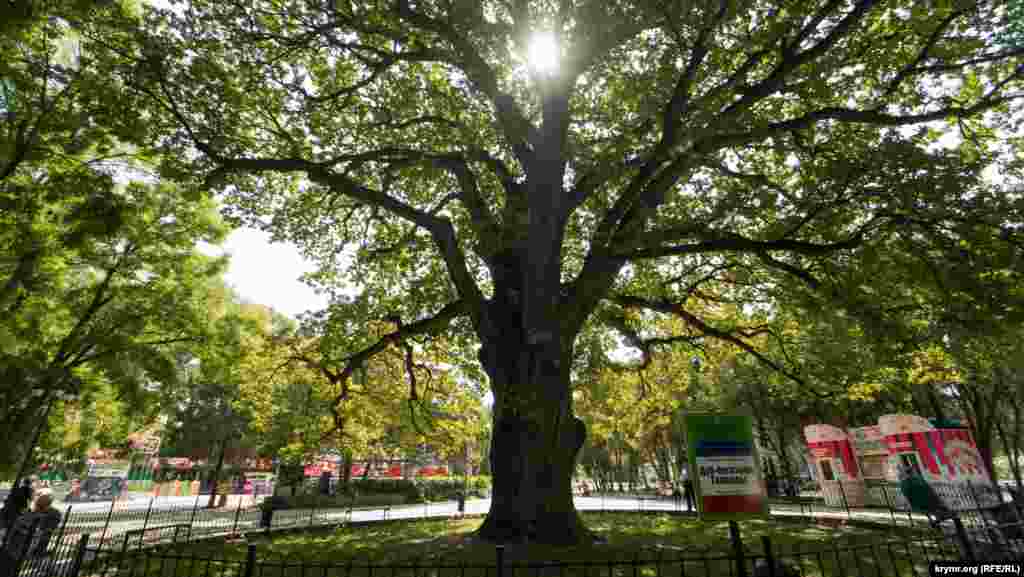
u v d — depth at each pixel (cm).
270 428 2702
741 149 1326
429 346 1886
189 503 3328
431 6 1091
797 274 1202
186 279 1991
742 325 1895
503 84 1412
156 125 1128
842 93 1248
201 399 4047
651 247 1134
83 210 1195
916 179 906
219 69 1116
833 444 2312
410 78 1421
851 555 947
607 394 2844
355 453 2770
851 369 1622
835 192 1033
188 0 1082
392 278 1875
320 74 1430
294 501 2725
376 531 1532
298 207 1552
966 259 909
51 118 1099
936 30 1026
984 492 1047
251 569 520
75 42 1277
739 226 1311
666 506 2562
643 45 1064
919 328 1179
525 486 950
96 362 1819
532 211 1086
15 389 1427
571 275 1861
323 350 1650
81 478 3666
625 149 996
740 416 664
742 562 548
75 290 1825
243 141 1284
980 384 2195
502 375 1168
